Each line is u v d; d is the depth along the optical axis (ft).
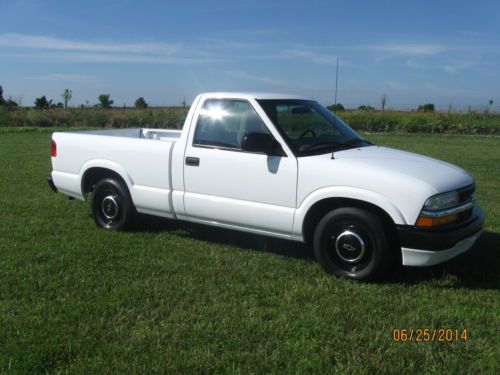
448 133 77.82
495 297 13.98
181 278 15.12
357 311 12.96
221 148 17.11
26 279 14.89
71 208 23.90
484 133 76.59
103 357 10.69
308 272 15.76
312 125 17.16
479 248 18.25
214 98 17.58
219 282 14.89
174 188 18.28
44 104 111.65
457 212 14.56
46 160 39.99
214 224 17.69
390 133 77.97
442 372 10.25
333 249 15.33
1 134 67.10
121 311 12.83
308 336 11.66
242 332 11.78
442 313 12.82
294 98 18.06
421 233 13.85
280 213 15.88
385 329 12.01
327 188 15.03
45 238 19.02
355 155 16.02
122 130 24.64
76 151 20.95
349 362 10.52
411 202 13.94
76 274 15.33
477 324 12.32
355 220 14.70
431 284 14.82
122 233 19.95
